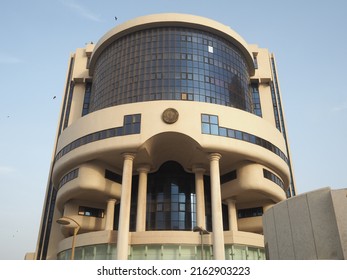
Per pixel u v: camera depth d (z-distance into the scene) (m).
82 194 47.69
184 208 48.72
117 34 52.91
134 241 40.00
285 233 21.39
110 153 43.28
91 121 45.16
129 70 49.94
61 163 47.38
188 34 51.69
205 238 40.25
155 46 50.66
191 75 48.56
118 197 48.62
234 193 46.94
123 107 43.81
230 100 49.84
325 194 19.33
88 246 42.16
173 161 51.22
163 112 42.47
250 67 61.31
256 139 45.47
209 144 41.69
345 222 17.84
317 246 18.91
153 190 50.34
